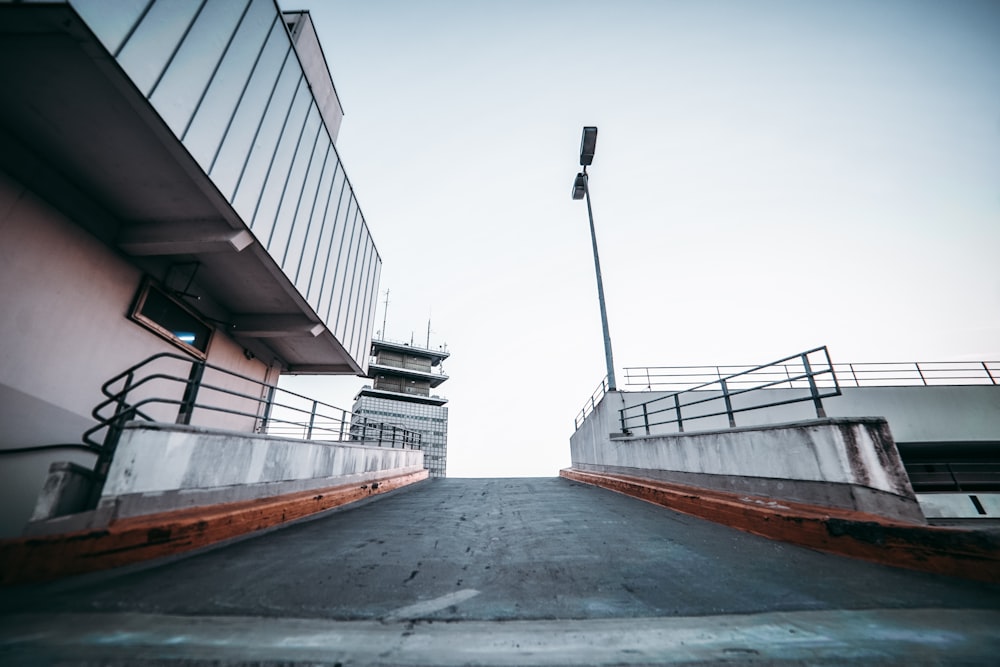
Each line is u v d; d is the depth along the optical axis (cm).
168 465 426
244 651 211
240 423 1035
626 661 206
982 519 886
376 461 1082
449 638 230
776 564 376
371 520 621
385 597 295
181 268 784
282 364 1276
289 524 566
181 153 516
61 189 577
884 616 258
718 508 576
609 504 774
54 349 576
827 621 252
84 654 203
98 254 639
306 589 309
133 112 484
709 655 211
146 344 737
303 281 879
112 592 293
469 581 332
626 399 1261
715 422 1305
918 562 353
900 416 1298
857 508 421
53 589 292
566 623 251
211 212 648
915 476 1258
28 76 440
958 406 1312
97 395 637
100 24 393
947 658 204
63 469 358
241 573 344
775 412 1321
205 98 548
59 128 508
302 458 700
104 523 360
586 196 1490
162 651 208
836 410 1313
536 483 1321
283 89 764
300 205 846
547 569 366
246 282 853
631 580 334
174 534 398
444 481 1467
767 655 210
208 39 554
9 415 521
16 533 513
